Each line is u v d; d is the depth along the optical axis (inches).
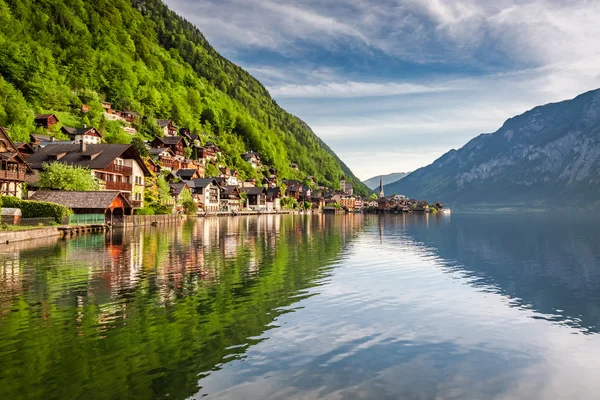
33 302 820.6
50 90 6422.2
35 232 1877.5
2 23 7175.2
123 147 3061.0
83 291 911.7
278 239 2182.6
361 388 494.0
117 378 504.1
